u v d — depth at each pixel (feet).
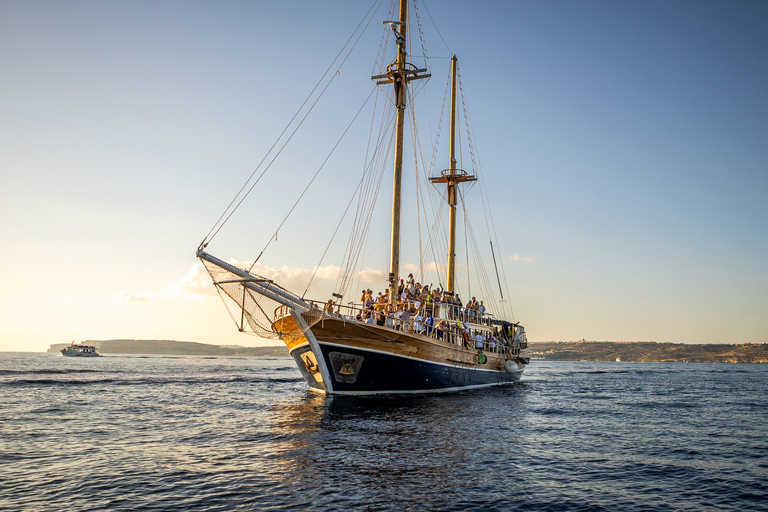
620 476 42.83
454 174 153.79
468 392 109.19
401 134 104.01
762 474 44.68
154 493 34.60
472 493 36.09
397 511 31.83
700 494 38.24
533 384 162.09
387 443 51.65
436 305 110.52
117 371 204.13
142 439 53.93
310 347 83.71
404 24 106.73
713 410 94.73
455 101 159.22
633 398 118.11
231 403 87.81
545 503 34.60
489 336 130.62
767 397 128.26
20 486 36.01
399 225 100.78
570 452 51.67
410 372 90.84
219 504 32.45
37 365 270.26
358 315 89.15
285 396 100.99
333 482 37.60
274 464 42.73
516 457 47.88
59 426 62.18
